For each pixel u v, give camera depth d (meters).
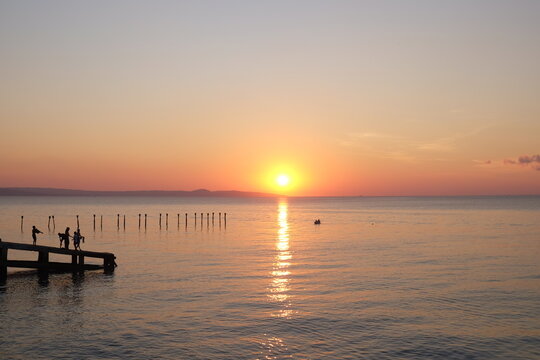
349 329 23.69
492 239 69.94
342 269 41.69
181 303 28.81
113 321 24.88
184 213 167.12
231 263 45.62
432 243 64.94
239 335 22.72
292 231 89.19
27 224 102.12
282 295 30.97
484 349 21.00
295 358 19.88
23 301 29.28
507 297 30.42
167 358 19.77
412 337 22.47
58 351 20.48
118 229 89.62
